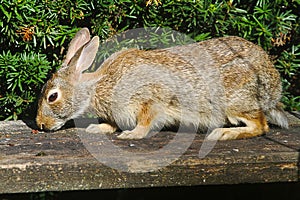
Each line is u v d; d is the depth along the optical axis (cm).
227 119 184
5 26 196
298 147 173
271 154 168
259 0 200
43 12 196
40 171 164
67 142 176
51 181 164
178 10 198
